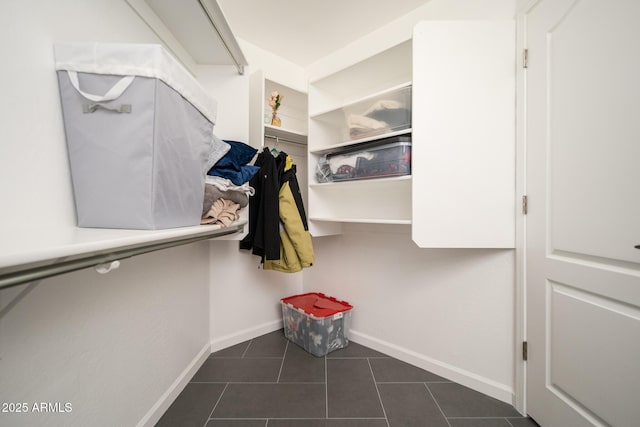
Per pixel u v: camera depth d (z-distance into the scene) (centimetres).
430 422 122
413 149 131
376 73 175
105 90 66
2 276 41
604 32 89
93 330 87
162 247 80
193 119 84
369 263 194
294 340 199
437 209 129
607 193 89
